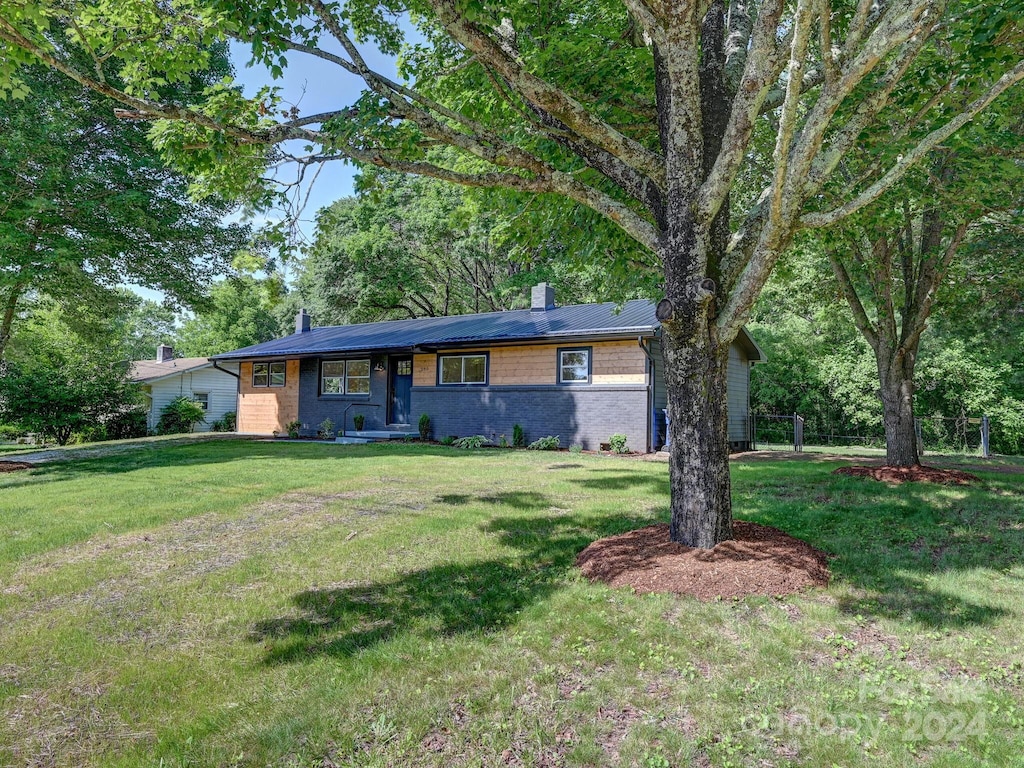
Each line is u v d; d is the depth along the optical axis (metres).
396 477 9.46
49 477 10.18
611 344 14.26
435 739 2.48
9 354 22.27
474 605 3.89
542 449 14.49
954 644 3.26
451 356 17.00
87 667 3.16
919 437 15.27
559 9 6.25
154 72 6.35
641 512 6.62
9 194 11.45
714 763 2.32
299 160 5.49
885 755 2.34
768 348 21.66
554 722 2.57
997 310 12.04
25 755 2.42
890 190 6.82
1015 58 4.89
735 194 9.95
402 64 6.88
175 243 14.95
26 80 11.62
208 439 19.03
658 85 5.14
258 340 40.75
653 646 3.23
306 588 4.29
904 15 3.62
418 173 4.98
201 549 5.32
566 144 5.36
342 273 27.64
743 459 12.85
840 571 4.42
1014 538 5.36
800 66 3.68
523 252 7.54
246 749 2.43
